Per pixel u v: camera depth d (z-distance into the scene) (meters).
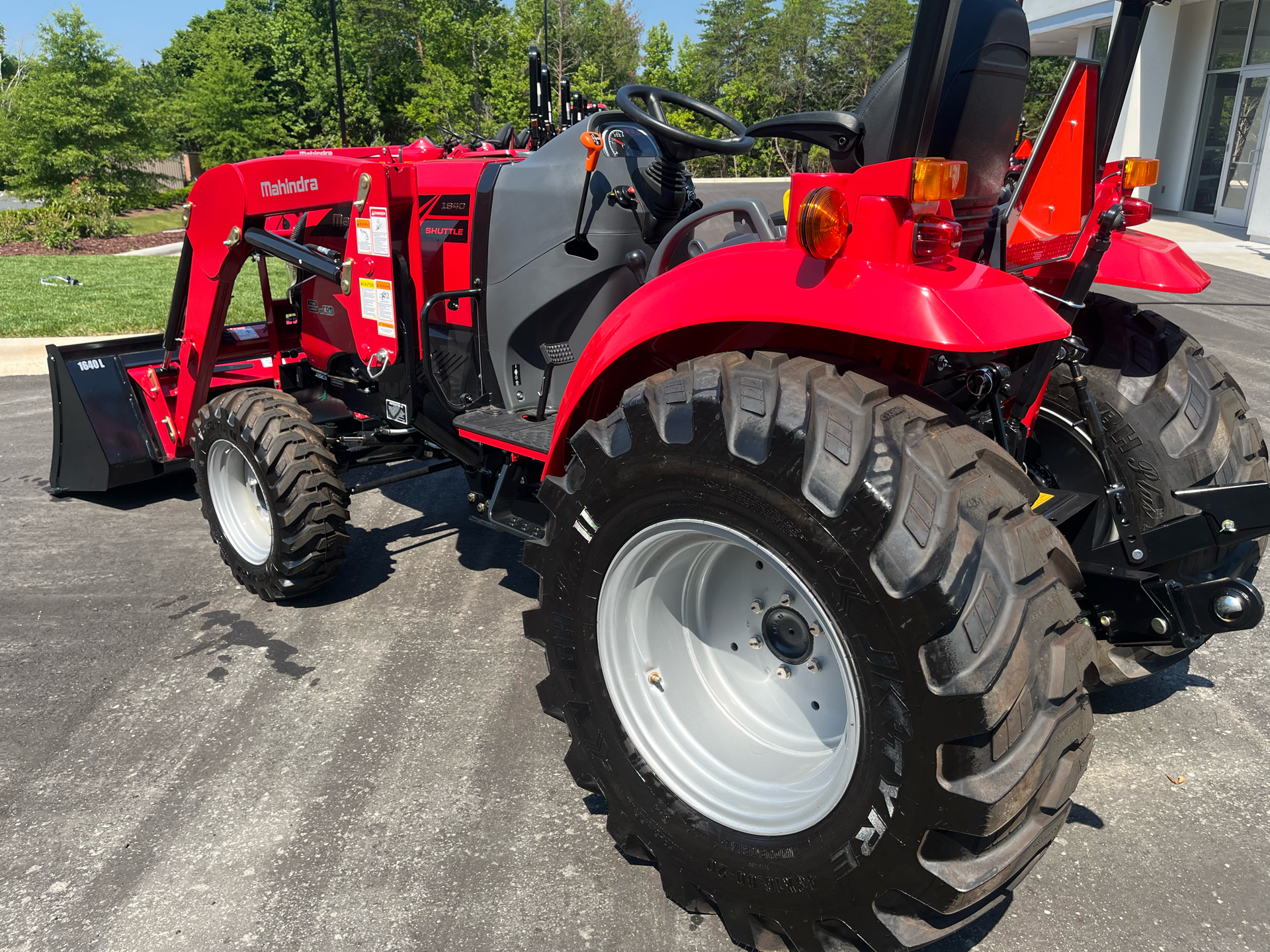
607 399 2.21
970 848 1.52
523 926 1.94
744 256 1.83
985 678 1.43
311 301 3.97
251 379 4.36
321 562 3.25
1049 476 2.60
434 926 1.94
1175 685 2.84
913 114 1.57
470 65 48.69
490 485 3.24
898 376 1.76
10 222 19.55
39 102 27.34
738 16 64.06
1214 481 2.34
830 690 1.94
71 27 27.59
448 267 3.31
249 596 3.52
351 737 2.61
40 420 5.90
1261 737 2.57
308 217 3.91
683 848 1.91
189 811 2.30
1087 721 1.60
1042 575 1.55
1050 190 2.12
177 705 2.77
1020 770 1.46
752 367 1.70
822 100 55.72
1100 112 2.11
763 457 1.60
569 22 57.38
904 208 1.59
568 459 2.27
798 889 1.72
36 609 3.41
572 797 2.36
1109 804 2.31
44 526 4.25
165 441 4.27
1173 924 1.93
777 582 1.96
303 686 2.88
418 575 3.69
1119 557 2.26
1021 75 1.97
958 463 1.55
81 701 2.79
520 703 2.78
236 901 2.01
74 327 8.48
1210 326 7.96
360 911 1.98
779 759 1.94
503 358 3.20
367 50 52.12
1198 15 15.66
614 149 2.99
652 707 2.01
